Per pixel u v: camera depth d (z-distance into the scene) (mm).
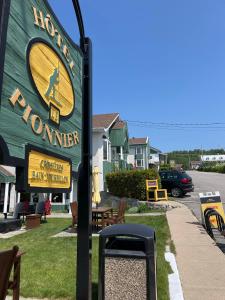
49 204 17609
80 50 4906
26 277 5992
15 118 3010
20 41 3123
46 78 3662
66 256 7609
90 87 4977
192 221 12188
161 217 13555
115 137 30000
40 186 3438
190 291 5270
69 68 4395
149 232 4367
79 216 4477
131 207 17969
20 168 3137
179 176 23266
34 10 3449
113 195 21125
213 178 47344
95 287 5445
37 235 10930
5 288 2840
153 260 4172
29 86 3273
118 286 4180
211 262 6875
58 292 5250
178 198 22500
